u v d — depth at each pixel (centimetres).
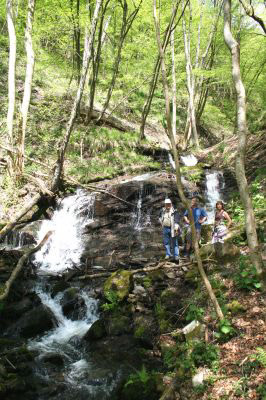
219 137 2562
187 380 436
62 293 712
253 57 1850
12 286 688
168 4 1441
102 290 694
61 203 1207
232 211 983
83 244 1028
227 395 387
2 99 1508
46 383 488
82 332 623
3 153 1231
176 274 717
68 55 1797
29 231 1037
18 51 1789
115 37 2009
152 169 1548
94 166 1402
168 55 1936
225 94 2820
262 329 458
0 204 1071
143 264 820
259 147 1328
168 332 557
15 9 1333
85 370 520
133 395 447
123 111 2098
